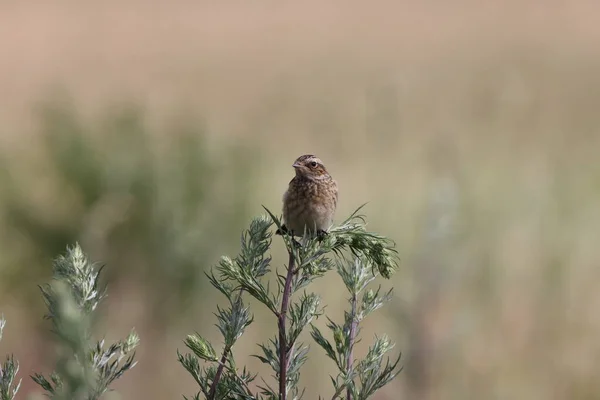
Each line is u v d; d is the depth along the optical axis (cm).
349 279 510
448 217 1291
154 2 7631
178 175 1588
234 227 1588
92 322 397
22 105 3431
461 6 7012
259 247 486
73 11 6881
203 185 1608
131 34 6059
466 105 3216
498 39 5312
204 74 4675
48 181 1578
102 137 1655
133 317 1384
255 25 6806
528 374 1317
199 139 1728
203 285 1468
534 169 2206
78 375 330
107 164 1565
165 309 1423
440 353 1189
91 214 1467
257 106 3703
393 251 520
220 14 7231
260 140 2717
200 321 1419
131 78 4403
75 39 5709
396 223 1691
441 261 1227
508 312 1428
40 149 1692
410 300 1197
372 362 489
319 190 843
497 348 1350
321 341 474
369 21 6731
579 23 5694
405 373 1165
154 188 1531
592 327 1433
